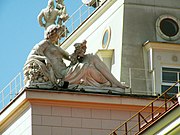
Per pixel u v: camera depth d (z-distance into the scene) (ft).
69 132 201.05
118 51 214.90
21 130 202.59
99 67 204.85
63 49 213.87
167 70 214.07
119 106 202.80
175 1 219.41
